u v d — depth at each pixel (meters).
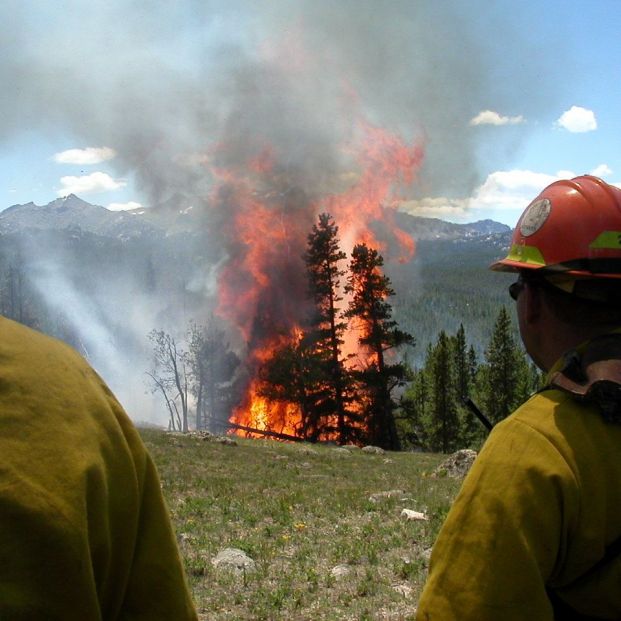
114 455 1.27
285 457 26.89
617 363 1.82
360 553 9.63
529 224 2.12
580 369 1.85
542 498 1.71
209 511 13.46
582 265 1.96
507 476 1.75
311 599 7.83
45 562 1.09
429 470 23.84
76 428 1.20
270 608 7.47
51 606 1.10
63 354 1.30
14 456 1.12
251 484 17.98
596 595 1.76
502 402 87.81
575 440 1.75
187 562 9.11
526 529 1.70
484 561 1.71
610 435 1.77
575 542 1.74
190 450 26.50
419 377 101.00
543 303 2.07
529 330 2.12
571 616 1.80
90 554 1.17
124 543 1.28
